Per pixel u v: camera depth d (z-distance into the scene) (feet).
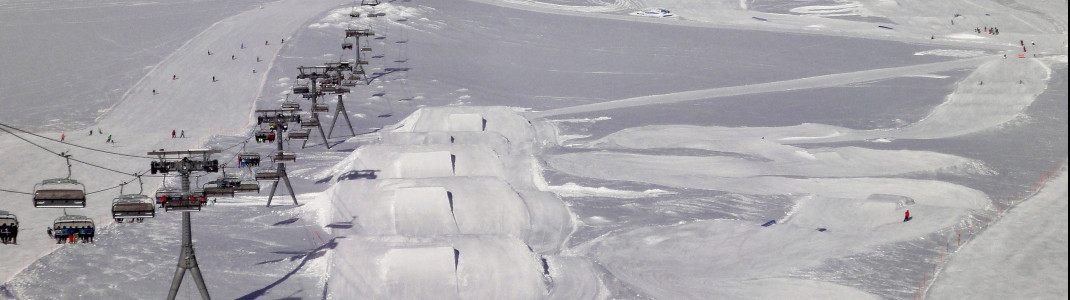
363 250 150.92
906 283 149.38
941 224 178.91
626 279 149.79
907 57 413.59
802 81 365.81
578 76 375.25
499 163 220.43
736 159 235.20
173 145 256.73
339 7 500.74
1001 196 203.31
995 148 249.96
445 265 142.92
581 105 323.37
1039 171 225.15
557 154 242.78
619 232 175.52
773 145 252.42
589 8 542.16
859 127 287.48
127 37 435.94
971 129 278.87
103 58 394.32
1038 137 262.06
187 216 125.39
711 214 188.14
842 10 550.36
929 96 329.93
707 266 157.17
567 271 151.23
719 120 295.69
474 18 490.49
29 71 370.12
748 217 186.91
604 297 141.79
